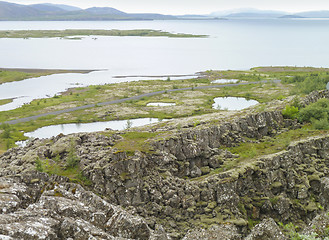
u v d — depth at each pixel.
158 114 188.12
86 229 28.59
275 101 137.00
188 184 62.81
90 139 79.25
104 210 37.38
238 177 65.44
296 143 80.44
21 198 37.59
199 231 34.75
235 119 101.75
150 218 55.38
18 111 197.50
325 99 123.25
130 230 34.38
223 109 198.38
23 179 49.56
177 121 113.12
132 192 60.59
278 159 73.44
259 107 126.75
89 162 66.25
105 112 194.12
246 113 116.44
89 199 39.12
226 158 80.94
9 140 143.00
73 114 190.88
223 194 61.00
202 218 56.81
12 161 71.06
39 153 72.00
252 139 96.94
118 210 37.28
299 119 113.38
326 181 52.44
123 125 169.88
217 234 33.97
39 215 29.08
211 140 87.62
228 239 33.28
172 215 57.22
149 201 60.41
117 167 61.84
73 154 68.81
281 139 94.31
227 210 58.97
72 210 32.94
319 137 84.31
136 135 84.31
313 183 71.75
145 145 74.38
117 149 69.88
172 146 77.88
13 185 39.00
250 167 68.50
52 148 73.75
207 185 62.78
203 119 111.88
